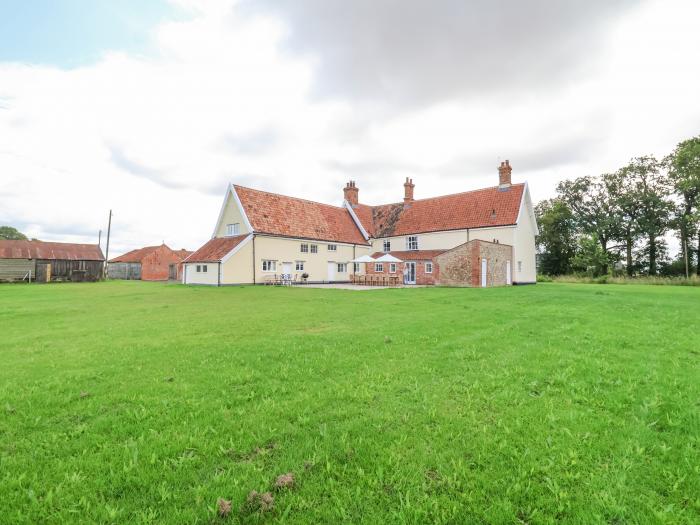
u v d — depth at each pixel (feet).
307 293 71.77
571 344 23.63
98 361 20.51
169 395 15.02
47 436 11.46
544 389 15.40
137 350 23.18
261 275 109.19
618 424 11.98
